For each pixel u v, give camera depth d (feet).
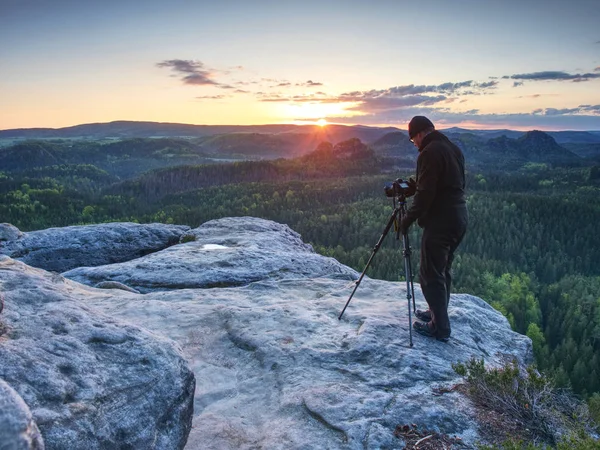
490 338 20.13
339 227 545.03
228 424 13.56
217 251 37.14
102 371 10.24
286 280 28.14
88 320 11.85
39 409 8.35
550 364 199.21
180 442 10.99
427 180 15.87
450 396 14.51
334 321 20.51
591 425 13.28
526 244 501.15
